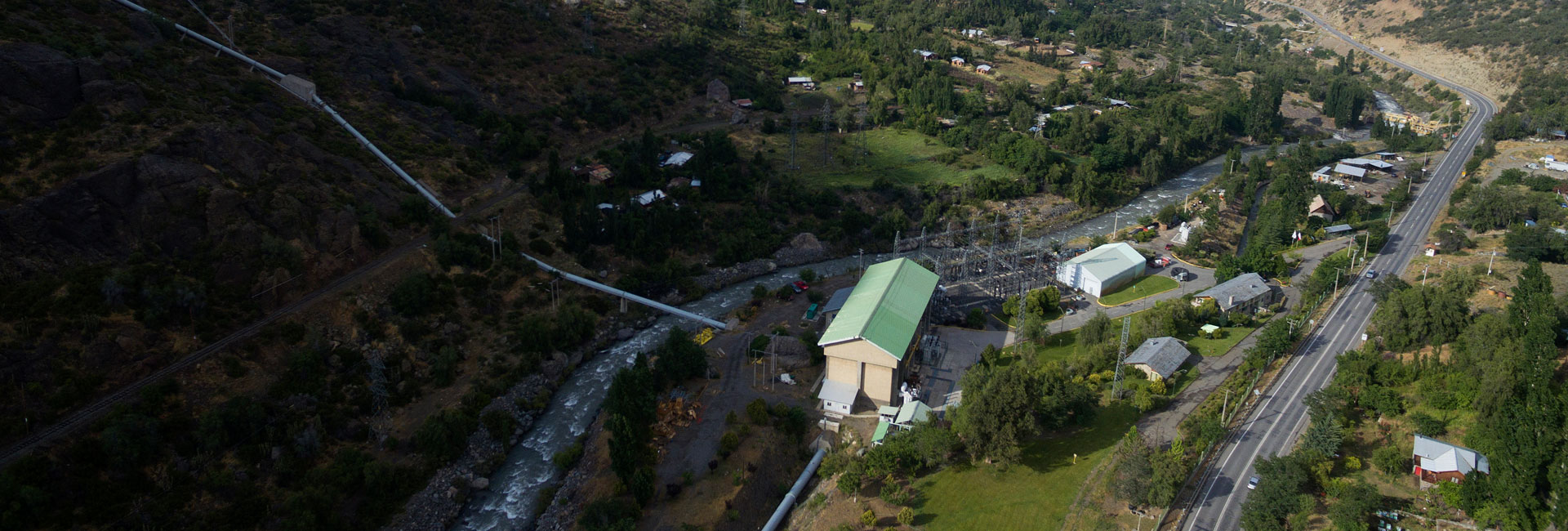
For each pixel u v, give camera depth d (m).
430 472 121.19
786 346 150.50
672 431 128.25
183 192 140.62
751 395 139.00
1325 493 108.19
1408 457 112.56
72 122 141.12
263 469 115.25
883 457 113.19
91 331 118.56
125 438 106.75
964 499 110.94
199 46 192.62
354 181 171.50
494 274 165.50
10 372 110.56
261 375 127.44
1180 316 156.75
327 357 135.50
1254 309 165.12
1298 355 143.75
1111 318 166.75
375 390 128.75
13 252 121.19
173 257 134.75
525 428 134.88
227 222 141.75
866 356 133.12
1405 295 145.25
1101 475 113.94
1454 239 191.88
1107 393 134.00
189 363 123.88
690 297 181.00
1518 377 114.25
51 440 106.81
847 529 104.81
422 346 145.00
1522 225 191.75
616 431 111.94
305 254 148.00
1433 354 131.25
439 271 161.12
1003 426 111.69
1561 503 96.00
